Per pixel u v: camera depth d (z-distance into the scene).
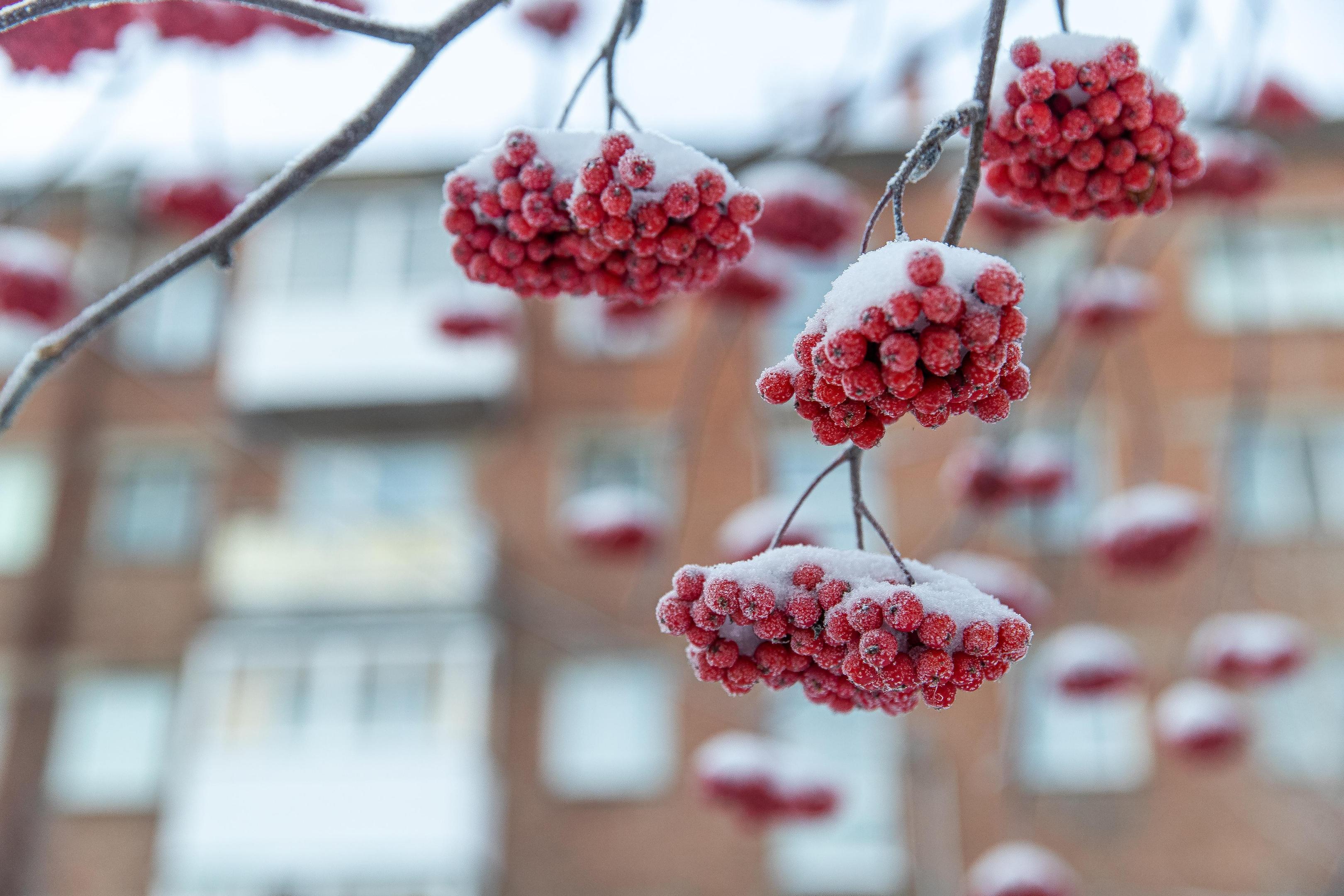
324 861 10.86
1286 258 12.04
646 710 11.38
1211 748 6.89
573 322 12.75
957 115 1.49
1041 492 6.07
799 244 4.28
